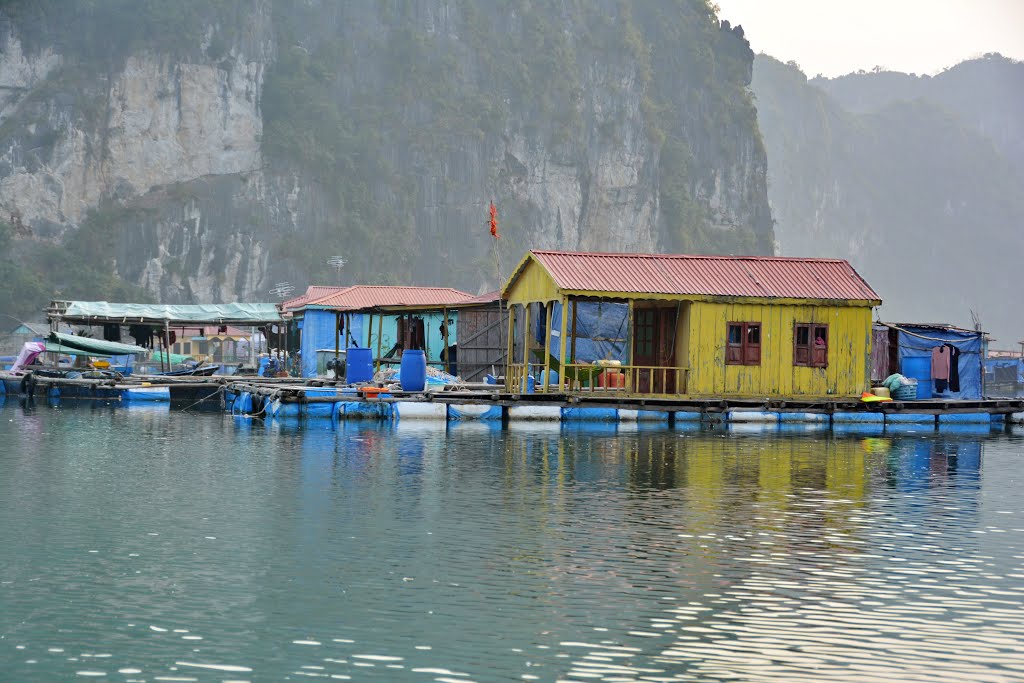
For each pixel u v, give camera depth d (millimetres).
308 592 13789
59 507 19344
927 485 22984
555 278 34531
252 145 180875
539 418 34781
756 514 19109
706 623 12664
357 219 181500
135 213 165375
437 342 49062
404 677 11047
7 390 50656
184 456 26656
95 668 11219
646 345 37844
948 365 41344
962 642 12086
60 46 168500
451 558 15508
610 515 18781
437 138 195000
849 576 14734
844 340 36688
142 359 66062
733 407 35375
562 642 12008
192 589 13906
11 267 143250
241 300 171625
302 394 36062
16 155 159250
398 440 30219
